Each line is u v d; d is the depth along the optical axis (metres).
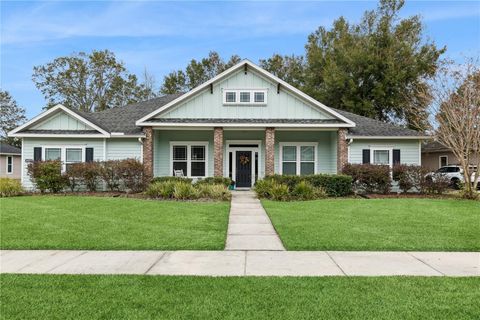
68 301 4.17
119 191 16.39
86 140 17.38
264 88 17.56
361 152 18.09
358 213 10.59
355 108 32.75
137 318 3.72
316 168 19.05
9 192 14.88
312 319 3.72
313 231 8.23
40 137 17.09
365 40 34.38
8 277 5.09
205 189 14.20
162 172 18.80
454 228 8.61
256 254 6.52
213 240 7.43
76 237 7.60
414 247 6.93
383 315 3.81
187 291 4.52
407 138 17.84
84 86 40.31
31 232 8.03
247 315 3.80
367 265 5.81
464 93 15.34
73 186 16.41
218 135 16.98
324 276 5.19
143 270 5.50
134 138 17.59
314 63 37.53
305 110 17.58
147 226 8.71
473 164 22.08
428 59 31.69
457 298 4.29
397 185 17.34
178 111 17.44
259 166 19.11
